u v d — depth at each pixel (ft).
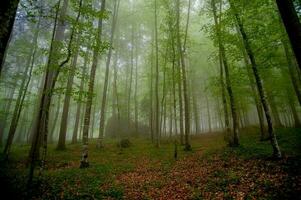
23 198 29.76
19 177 37.83
